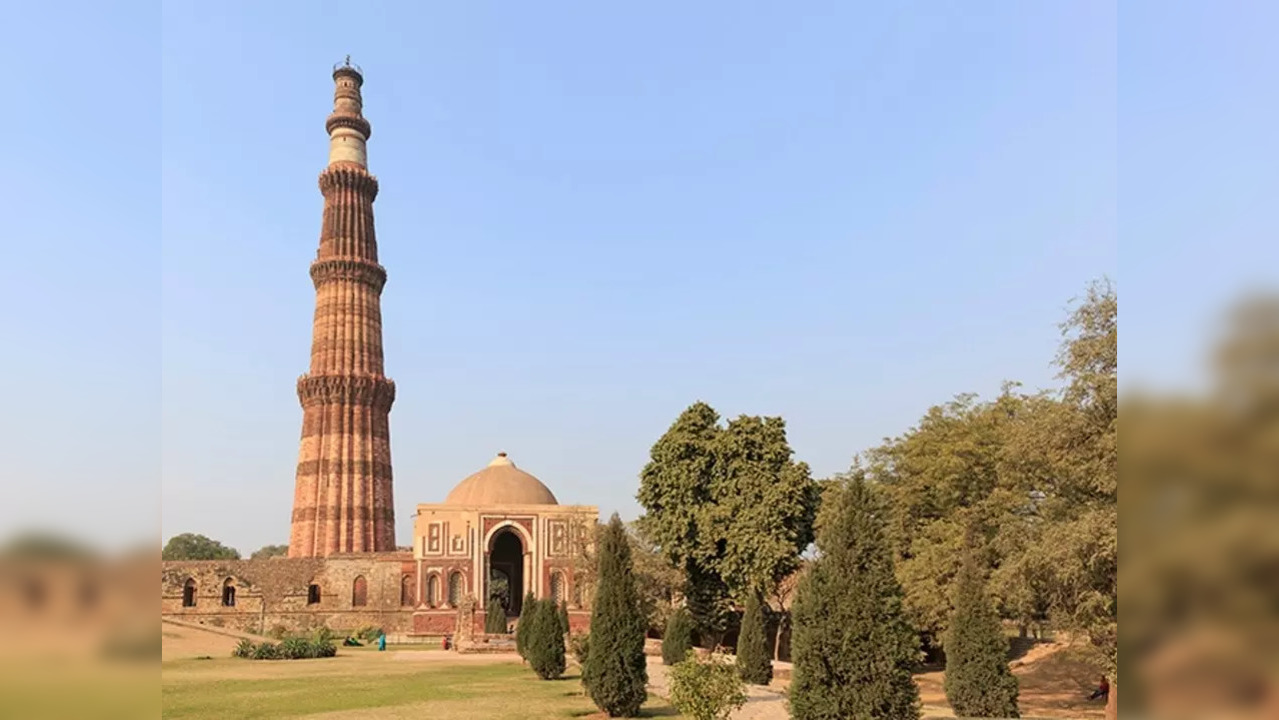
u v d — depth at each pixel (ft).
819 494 151.43
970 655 77.61
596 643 80.79
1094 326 76.33
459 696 92.84
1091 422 74.84
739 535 146.10
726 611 155.94
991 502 106.22
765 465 151.02
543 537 216.95
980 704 76.13
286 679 112.27
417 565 212.84
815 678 57.67
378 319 259.80
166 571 210.59
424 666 133.69
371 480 243.40
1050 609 87.15
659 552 166.50
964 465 117.19
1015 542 94.07
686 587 159.43
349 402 246.06
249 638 173.27
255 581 214.07
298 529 238.68
